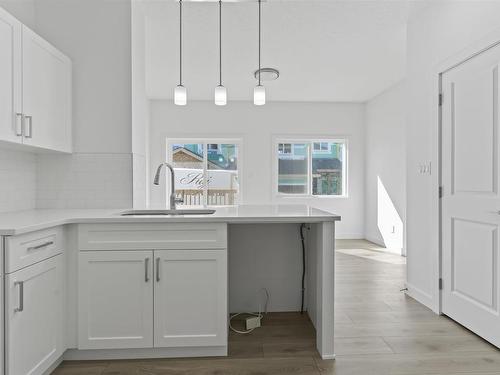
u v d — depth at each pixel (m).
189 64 4.52
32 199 2.66
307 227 2.70
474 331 2.39
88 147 2.74
